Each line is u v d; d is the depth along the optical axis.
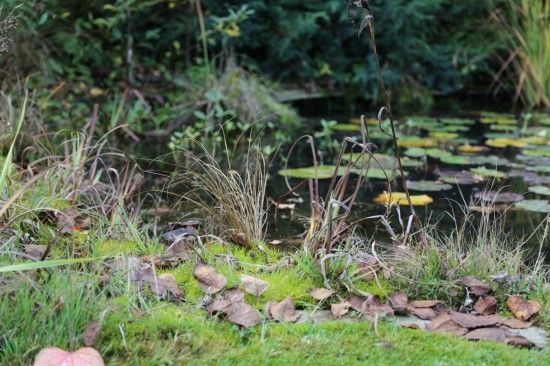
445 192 4.68
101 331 2.30
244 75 6.98
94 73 6.93
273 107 6.73
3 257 2.72
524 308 2.69
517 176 5.04
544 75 7.95
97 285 2.51
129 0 6.25
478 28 8.38
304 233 3.68
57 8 6.31
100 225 3.24
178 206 4.19
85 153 4.01
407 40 7.82
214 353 2.25
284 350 2.29
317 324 2.50
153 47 7.27
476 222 4.07
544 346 2.44
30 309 2.28
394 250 3.16
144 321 2.40
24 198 3.55
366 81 7.69
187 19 7.20
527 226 4.02
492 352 2.32
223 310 2.51
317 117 7.21
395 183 4.86
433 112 7.61
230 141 6.06
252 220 3.40
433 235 3.84
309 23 7.49
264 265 3.04
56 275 2.49
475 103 8.16
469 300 2.75
